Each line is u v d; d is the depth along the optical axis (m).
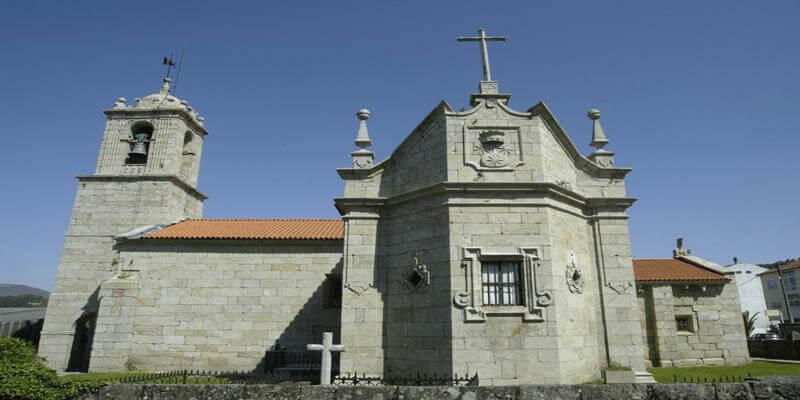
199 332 22.28
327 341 11.29
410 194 15.58
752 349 27.61
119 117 29.52
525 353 13.34
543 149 15.45
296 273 23.16
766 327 57.34
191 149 31.33
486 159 15.16
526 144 15.38
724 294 23.31
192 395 9.16
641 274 23.80
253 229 24.97
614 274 15.90
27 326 29.27
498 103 15.84
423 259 14.91
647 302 22.94
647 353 22.30
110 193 27.75
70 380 9.44
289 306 22.72
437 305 14.12
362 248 16.06
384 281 15.83
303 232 24.31
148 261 23.14
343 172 16.83
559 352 13.40
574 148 16.62
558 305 13.95
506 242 14.34
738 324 22.94
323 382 11.02
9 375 9.14
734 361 22.41
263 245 23.48
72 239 26.77
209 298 22.73
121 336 21.45
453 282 13.90
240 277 23.05
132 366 21.59
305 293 22.89
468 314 13.57
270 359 21.48
